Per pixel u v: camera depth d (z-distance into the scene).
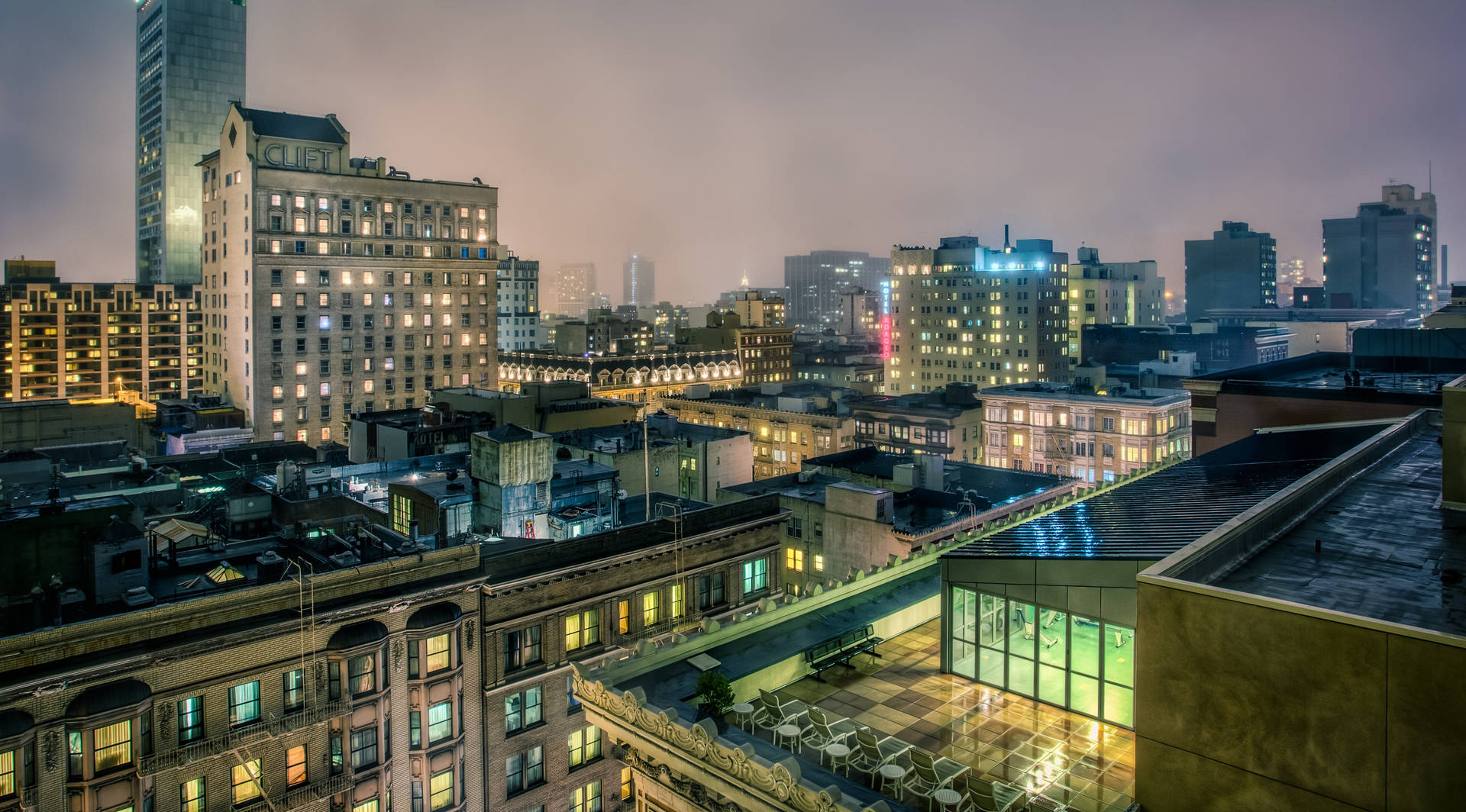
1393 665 15.09
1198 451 69.62
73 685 34.19
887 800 19.97
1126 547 26.20
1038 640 25.72
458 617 44.19
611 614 50.62
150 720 36.00
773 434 149.00
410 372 164.38
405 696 43.16
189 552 48.88
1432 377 78.19
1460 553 21.72
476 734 45.75
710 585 56.16
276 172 147.38
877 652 29.78
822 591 31.95
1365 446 32.47
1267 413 66.19
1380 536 23.38
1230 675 17.06
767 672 26.86
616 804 51.44
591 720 24.78
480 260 172.12
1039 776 21.56
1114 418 128.62
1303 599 18.70
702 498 94.62
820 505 72.69
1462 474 25.23
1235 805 17.00
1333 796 15.77
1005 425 141.75
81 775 34.19
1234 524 22.05
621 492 67.44
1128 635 23.98
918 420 147.50
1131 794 20.66
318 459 105.56
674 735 21.58
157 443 131.75
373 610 41.72
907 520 70.38
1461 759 14.37
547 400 116.31
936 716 24.94
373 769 41.94
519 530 58.03
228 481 84.94
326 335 153.62
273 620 39.19
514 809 46.88
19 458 90.75
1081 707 24.89
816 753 22.36
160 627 36.50
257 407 147.25
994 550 27.47
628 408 115.06
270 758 39.16
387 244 160.38
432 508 56.78
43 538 42.91
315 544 49.41
